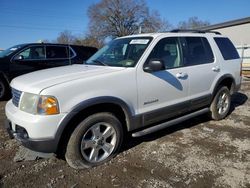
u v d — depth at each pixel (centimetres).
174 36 432
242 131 476
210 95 493
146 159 363
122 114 368
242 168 338
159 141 427
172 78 406
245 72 1345
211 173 326
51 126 295
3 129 473
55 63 820
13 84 353
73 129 321
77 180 311
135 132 381
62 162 354
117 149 361
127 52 405
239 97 784
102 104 334
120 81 345
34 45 793
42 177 317
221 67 512
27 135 302
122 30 5244
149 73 376
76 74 341
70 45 873
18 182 306
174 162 354
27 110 306
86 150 339
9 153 376
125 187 297
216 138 441
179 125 508
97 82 325
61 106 299
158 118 399
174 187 297
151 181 309
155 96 386
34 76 352
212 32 533
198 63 462
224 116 546
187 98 441
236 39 2553
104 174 324
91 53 912
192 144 415
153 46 391
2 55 772
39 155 328
